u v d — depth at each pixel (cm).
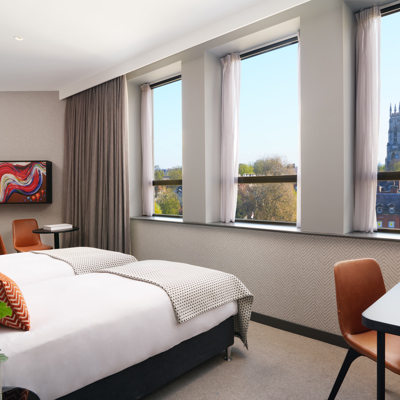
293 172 314
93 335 152
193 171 358
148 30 329
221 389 195
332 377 207
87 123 472
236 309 228
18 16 299
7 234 509
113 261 281
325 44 260
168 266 242
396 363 133
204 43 342
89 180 468
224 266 330
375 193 257
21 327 145
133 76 428
